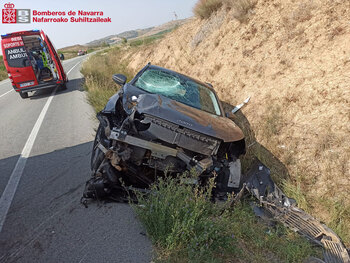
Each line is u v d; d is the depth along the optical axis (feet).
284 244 10.09
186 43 40.52
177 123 11.33
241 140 12.81
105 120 12.25
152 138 11.59
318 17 21.75
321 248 9.67
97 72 47.70
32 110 29.94
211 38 34.73
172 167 11.76
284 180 14.35
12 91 48.34
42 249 8.78
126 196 11.77
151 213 9.78
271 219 11.12
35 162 15.80
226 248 9.20
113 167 11.41
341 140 14.75
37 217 10.46
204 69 32.17
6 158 16.52
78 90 40.45
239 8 30.37
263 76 23.38
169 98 14.64
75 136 20.52
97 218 10.47
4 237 9.27
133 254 8.73
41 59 42.91
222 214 10.88
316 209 13.04
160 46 48.24
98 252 8.75
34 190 12.54
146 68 17.72
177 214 9.19
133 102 12.66
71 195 12.10
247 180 12.85
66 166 15.20
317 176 14.48
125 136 10.82
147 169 12.39
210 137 11.57
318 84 18.15
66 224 10.09
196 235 9.21
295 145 16.49
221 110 15.96
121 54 71.97
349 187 13.15
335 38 19.47
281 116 18.85
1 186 12.95
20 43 36.76
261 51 25.38
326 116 16.35
